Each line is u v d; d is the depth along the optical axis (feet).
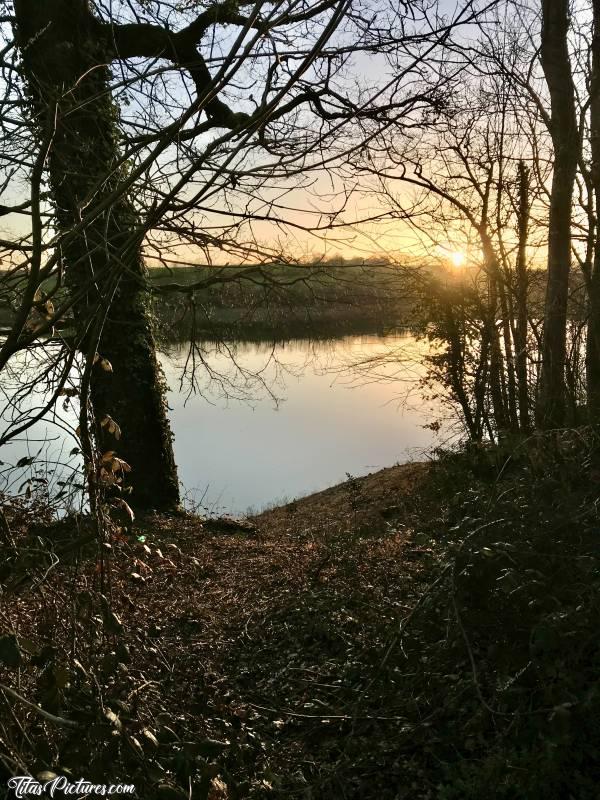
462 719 11.61
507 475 19.54
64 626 9.58
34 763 7.29
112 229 13.69
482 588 11.70
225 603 20.02
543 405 32.99
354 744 11.65
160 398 34.24
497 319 39.60
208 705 12.78
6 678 8.32
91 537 9.59
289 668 14.85
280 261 16.07
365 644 14.83
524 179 36.14
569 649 10.50
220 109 21.86
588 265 36.24
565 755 9.68
